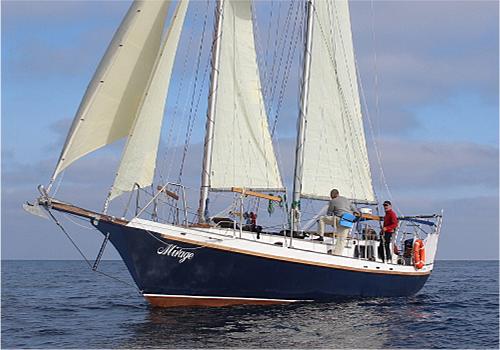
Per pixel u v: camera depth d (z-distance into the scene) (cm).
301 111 2508
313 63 2538
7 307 2322
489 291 3147
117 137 1934
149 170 1956
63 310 2200
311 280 2086
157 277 1952
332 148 2561
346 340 1609
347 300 2223
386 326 1816
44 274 5556
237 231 2030
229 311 1953
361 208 2388
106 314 2064
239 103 2266
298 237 2191
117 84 1914
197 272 1956
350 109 2617
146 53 1956
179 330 1684
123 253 1952
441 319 1978
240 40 2278
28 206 1855
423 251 2509
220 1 2231
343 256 2159
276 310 1975
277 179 2316
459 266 9788
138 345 1524
